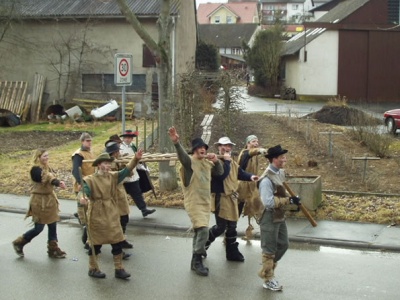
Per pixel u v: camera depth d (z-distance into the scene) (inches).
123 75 475.2
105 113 1060.5
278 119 965.8
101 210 299.3
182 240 381.4
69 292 283.3
